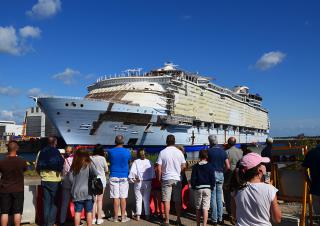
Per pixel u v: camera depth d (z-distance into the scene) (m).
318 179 7.04
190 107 63.53
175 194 10.21
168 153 10.06
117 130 47.94
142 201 11.63
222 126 79.12
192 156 61.09
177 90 59.41
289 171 8.45
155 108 52.53
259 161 4.89
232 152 10.83
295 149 8.52
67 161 10.37
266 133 115.56
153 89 56.59
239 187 4.90
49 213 9.57
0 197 8.60
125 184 10.62
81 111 45.28
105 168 10.29
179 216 10.25
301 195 8.22
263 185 4.69
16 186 8.67
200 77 69.19
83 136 46.00
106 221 10.64
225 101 80.12
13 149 8.87
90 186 8.61
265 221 4.60
